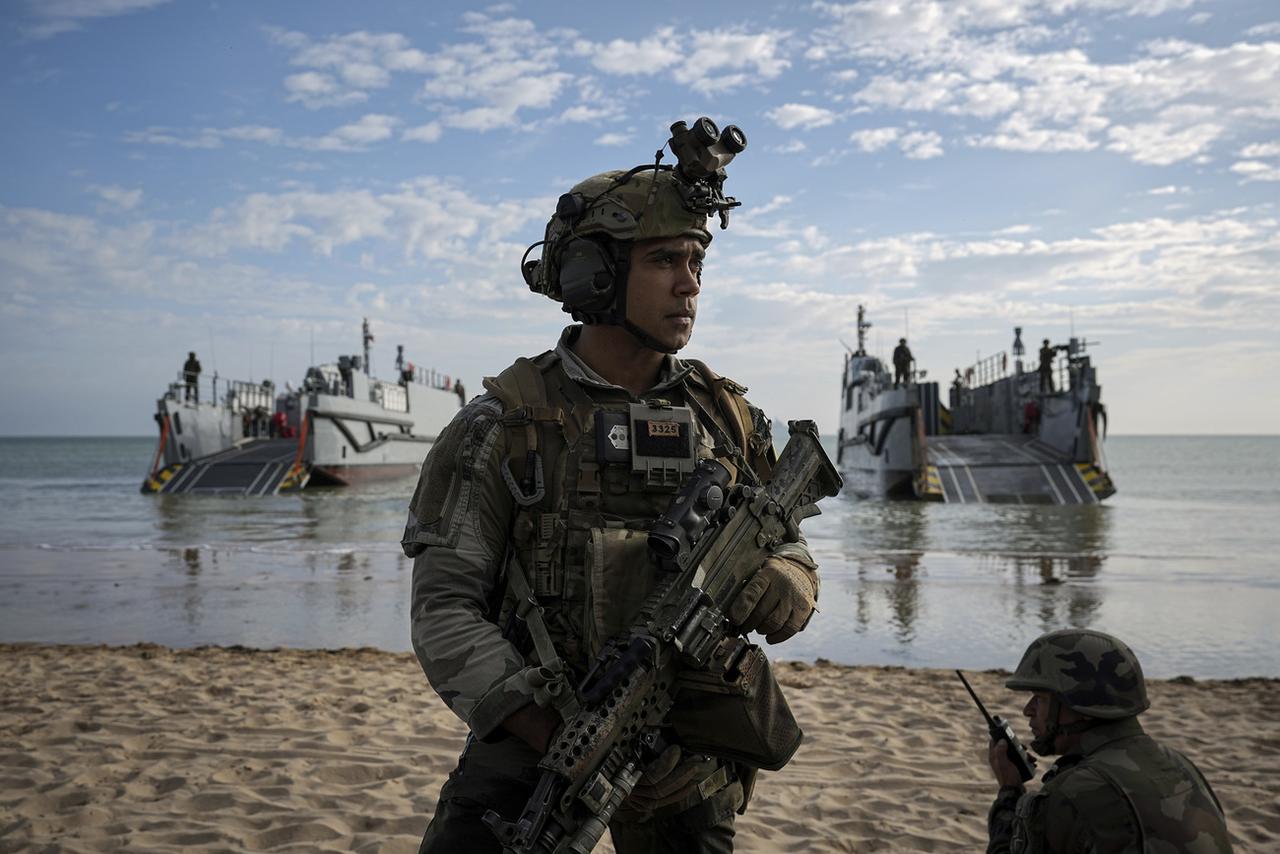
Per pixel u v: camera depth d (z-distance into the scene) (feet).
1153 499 176.04
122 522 109.29
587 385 7.30
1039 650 8.80
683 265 7.22
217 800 18.79
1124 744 8.30
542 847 5.93
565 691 6.35
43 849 16.22
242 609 48.55
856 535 94.27
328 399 181.78
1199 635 42.50
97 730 24.44
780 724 6.80
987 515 120.16
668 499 7.22
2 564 67.56
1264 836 17.54
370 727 24.66
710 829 7.44
